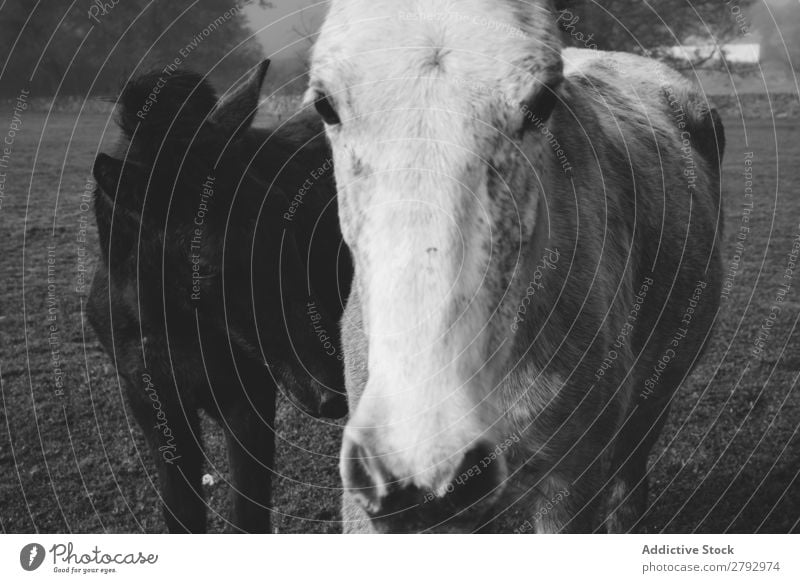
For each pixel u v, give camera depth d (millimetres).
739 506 4484
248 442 3766
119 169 3344
